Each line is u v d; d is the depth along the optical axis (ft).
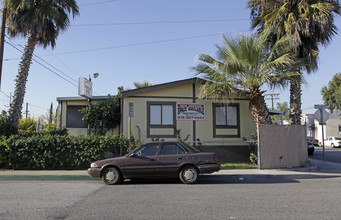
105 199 23.17
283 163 41.73
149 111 48.11
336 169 42.98
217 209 19.57
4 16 43.70
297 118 47.93
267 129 41.19
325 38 47.24
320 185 29.53
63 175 34.78
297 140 43.32
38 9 44.37
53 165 39.86
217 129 49.11
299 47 47.65
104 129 49.96
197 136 48.57
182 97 49.08
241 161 48.39
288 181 32.81
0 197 24.11
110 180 30.63
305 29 43.01
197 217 17.66
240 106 50.11
